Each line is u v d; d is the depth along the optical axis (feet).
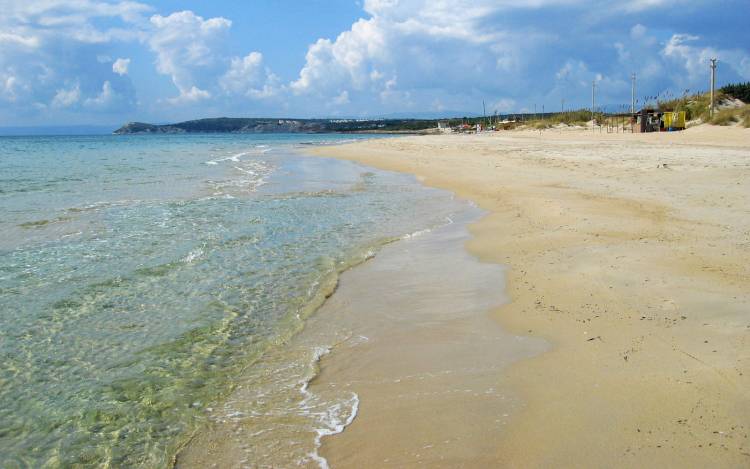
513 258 31.40
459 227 41.34
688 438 13.16
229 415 16.06
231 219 44.68
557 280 26.53
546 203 46.88
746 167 60.44
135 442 14.90
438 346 20.30
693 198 44.68
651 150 90.38
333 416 15.70
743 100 179.01
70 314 24.03
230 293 26.78
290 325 22.89
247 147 202.49
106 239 37.45
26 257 32.86
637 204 43.88
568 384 16.48
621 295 23.58
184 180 74.49
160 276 29.32
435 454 13.47
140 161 116.16
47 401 17.07
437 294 26.30
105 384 18.08
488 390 16.58
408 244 36.55
